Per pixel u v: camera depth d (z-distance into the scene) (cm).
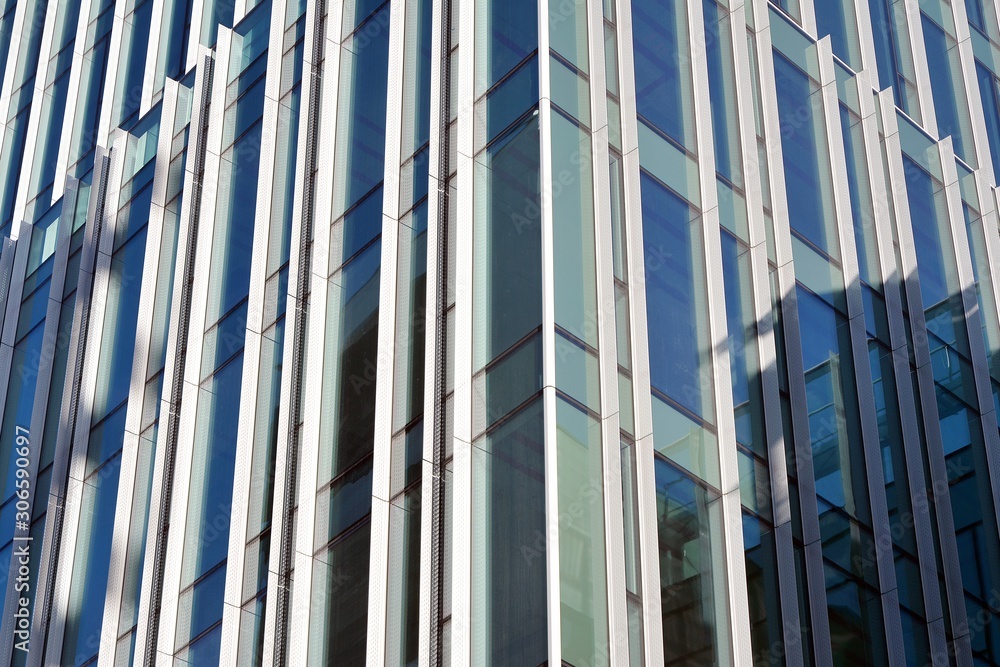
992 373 3025
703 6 2761
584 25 2406
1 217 4166
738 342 2373
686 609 1988
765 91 2794
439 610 1928
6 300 3622
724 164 2588
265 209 2780
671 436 2120
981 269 3209
